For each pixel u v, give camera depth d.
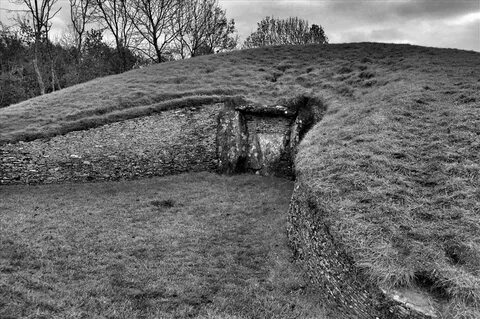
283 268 9.75
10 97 38.25
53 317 7.05
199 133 18.77
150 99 20.45
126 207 13.47
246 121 19.41
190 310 7.70
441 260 7.26
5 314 6.97
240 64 26.09
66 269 8.93
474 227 7.90
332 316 7.77
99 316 7.25
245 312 7.84
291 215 11.45
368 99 15.95
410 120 12.66
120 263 9.40
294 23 49.66
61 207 13.10
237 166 18.23
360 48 26.88
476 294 6.47
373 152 11.10
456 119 12.01
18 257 9.34
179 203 14.16
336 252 8.17
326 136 13.61
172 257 9.98
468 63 18.52
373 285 7.03
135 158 17.27
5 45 44.31
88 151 16.64
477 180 9.30
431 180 9.65
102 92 21.73
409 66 19.66
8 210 12.56
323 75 22.33
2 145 15.74
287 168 17.73
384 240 7.84
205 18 40.12
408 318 6.36
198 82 22.97
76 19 37.34
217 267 9.66
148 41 38.78
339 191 9.69
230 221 12.63
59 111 19.38
